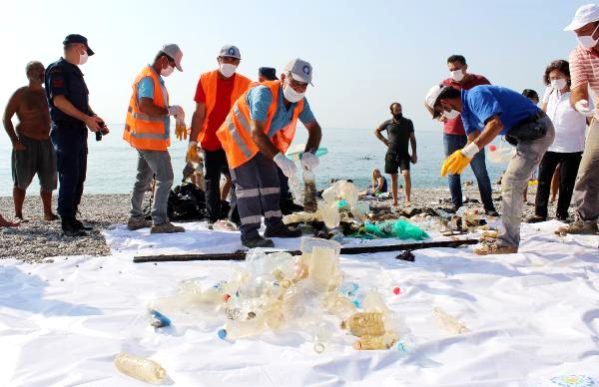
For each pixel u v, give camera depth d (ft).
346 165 109.91
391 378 9.76
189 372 9.87
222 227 24.72
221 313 13.14
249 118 20.04
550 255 19.06
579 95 20.47
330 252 13.30
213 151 25.64
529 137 18.49
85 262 18.79
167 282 16.08
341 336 11.87
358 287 14.52
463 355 10.88
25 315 13.35
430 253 19.71
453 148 29.27
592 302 13.96
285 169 18.76
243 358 10.57
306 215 23.44
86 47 23.66
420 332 12.21
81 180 24.98
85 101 23.90
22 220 27.61
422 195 46.37
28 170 27.50
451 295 14.84
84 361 10.16
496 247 19.63
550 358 10.63
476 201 38.40
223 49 24.94
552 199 35.14
